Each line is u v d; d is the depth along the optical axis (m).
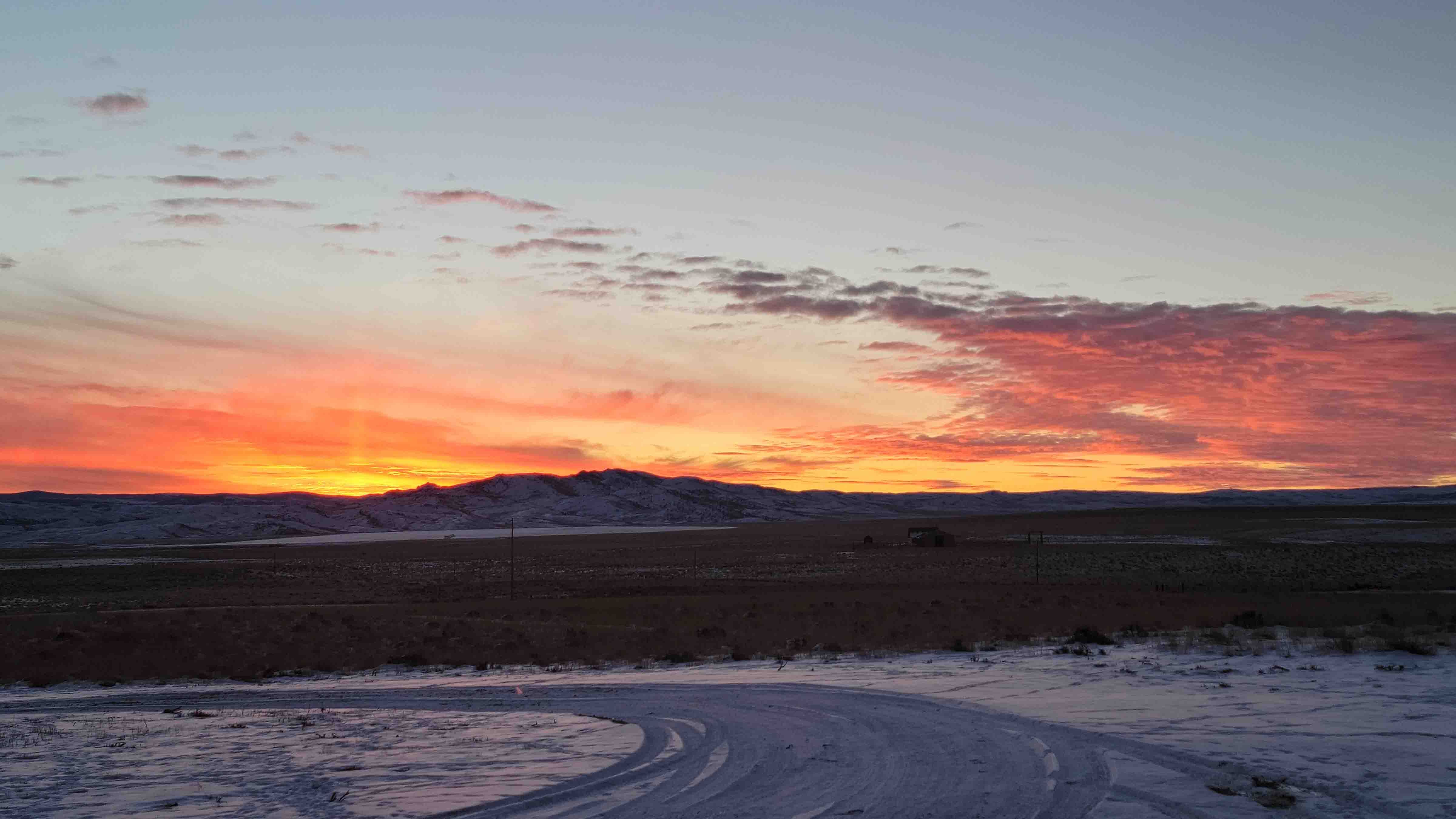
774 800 11.51
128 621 52.50
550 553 169.88
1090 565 102.38
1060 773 11.95
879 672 23.97
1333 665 21.09
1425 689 17.23
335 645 39.75
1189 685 19.03
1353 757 12.05
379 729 18.88
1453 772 11.21
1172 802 10.37
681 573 105.69
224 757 16.27
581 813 11.35
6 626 52.47
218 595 86.38
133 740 18.44
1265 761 12.00
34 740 18.91
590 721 18.66
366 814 11.65
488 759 14.98
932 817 10.36
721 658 30.41
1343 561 100.94
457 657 34.44
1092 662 23.98
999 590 69.88
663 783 12.78
